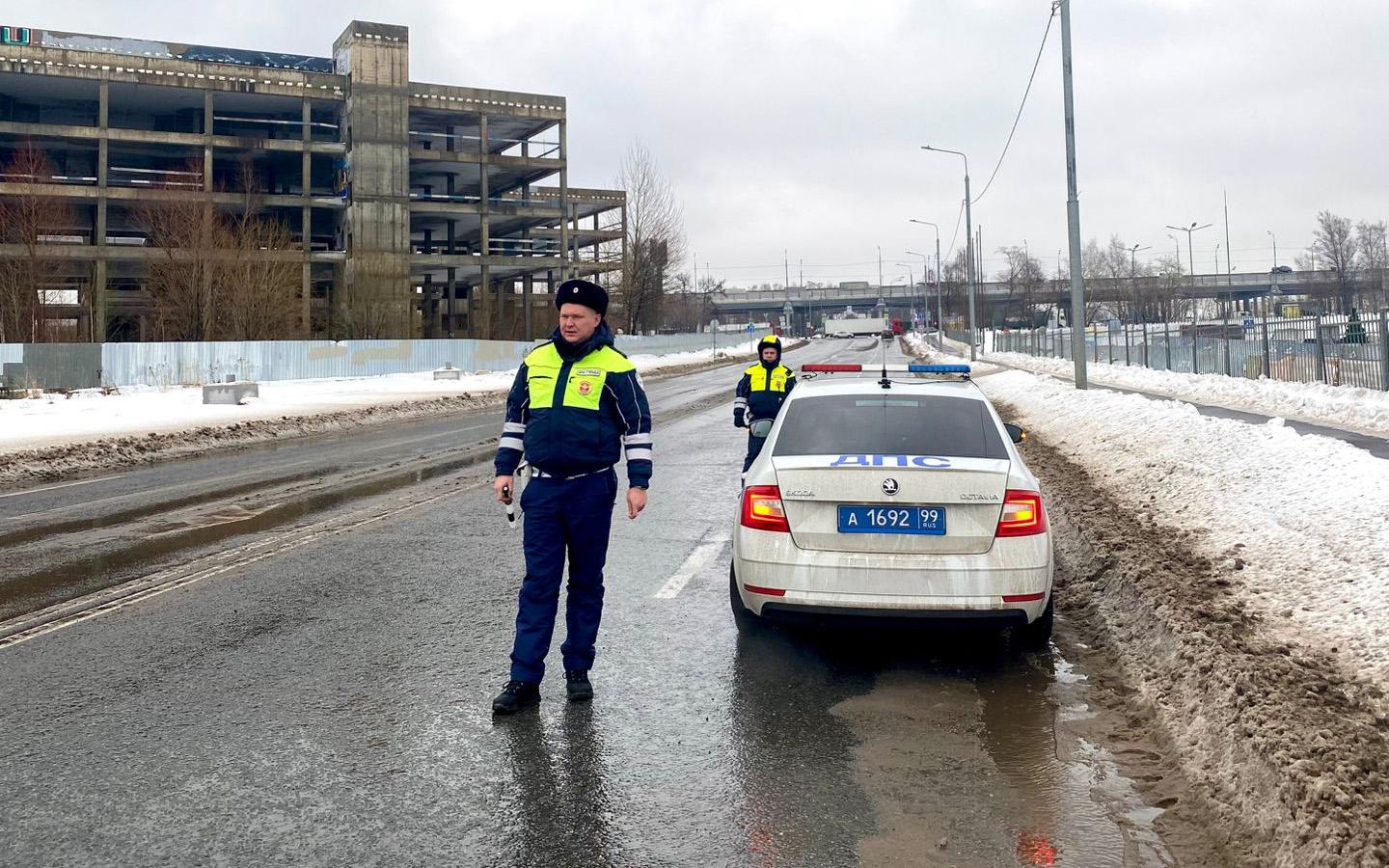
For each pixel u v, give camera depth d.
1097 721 4.59
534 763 4.11
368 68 63.84
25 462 14.31
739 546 5.47
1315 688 4.45
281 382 39.41
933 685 5.09
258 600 6.71
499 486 4.93
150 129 66.81
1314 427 16.52
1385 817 3.25
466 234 80.56
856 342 101.31
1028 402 23.55
